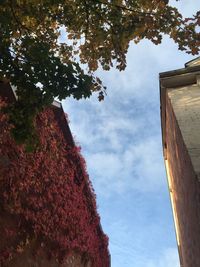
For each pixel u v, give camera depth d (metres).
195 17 6.02
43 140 8.41
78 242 9.23
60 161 9.13
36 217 7.64
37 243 7.49
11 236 6.82
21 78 5.60
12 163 7.31
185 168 6.61
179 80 7.64
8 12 5.59
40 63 5.52
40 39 6.28
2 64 5.56
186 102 6.93
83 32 6.46
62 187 8.98
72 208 9.28
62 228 8.59
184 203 8.07
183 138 5.99
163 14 6.06
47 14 6.15
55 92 5.59
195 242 7.08
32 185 7.79
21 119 5.64
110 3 6.13
